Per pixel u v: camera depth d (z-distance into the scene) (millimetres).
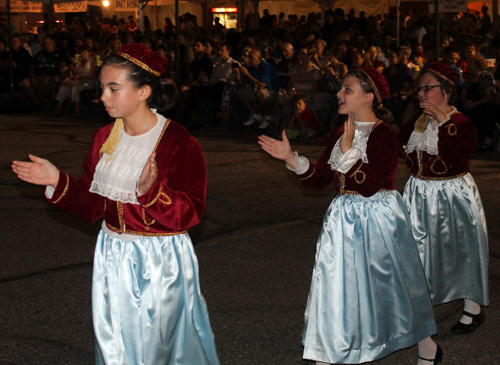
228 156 9492
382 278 3129
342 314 3111
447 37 13250
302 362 3590
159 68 2545
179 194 2521
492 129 9516
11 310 4219
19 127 12430
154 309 2582
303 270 4965
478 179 7836
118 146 2600
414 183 3910
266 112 11656
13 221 6211
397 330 3176
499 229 5906
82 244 5555
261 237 5758
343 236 3135
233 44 17953
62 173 2625
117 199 2541
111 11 24734
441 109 3789
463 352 3707
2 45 15211
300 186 7652
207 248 5457
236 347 3752
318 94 10984
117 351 2617
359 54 11297
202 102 12828
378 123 3150
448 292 3885
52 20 19656
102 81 2494
